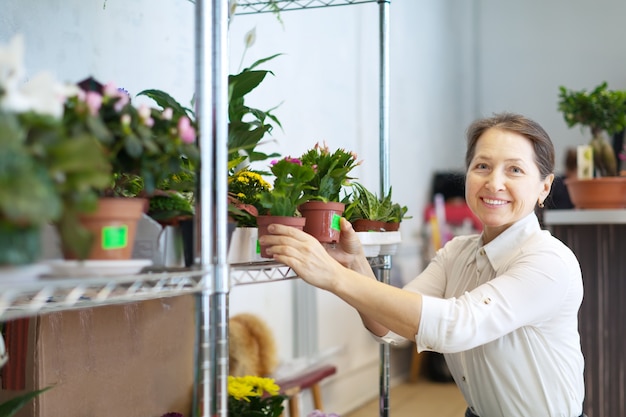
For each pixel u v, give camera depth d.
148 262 1.29
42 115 1.05
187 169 1.78
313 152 2.05
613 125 3.98
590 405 3.62
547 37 7.36
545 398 2.03
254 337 3.32
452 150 7.33
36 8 2.36
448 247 2.44
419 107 6.56
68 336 1.77
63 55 2.49
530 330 2.00
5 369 1.74
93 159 1.07
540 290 1.90
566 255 1.98
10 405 1.47
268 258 1.77
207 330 1.42
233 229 1.62
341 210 1.93
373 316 1.78
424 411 5.37
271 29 4.11
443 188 6.71
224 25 1.45
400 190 6.20
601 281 3.62
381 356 2.49
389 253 2.31
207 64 1.43
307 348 4.55
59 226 1.09
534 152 2.06
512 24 7.51
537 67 7.40
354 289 1.73
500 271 2.07
